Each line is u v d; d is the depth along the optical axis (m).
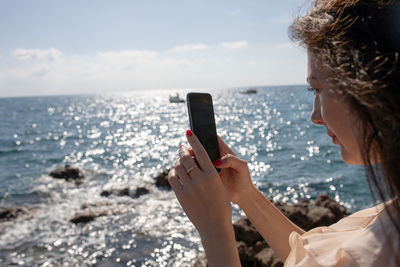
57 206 12.31
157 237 9.43
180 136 36.62
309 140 28.75
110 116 68.81
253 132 35.25
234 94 148.88
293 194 13.83
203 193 0.89
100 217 10.99
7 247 8.88
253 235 6.71
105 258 8.31
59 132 43.44
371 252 0.60
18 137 38.88
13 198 13.57
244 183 1.28
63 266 7.97
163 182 14.71
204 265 6.62
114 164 21.80
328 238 0.79
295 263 0.75
